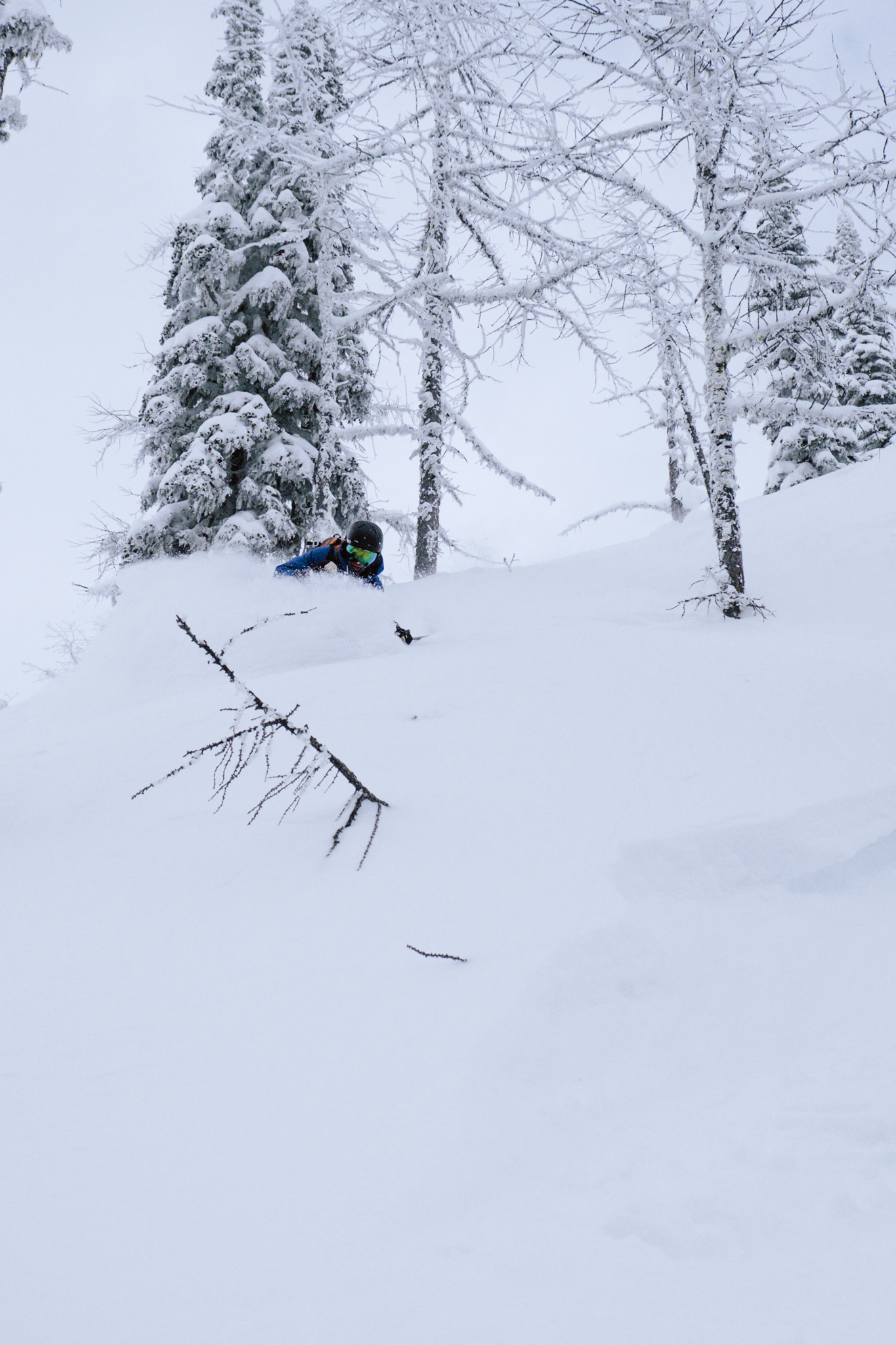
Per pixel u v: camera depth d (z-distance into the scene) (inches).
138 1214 68.9
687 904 127.2
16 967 108.3
